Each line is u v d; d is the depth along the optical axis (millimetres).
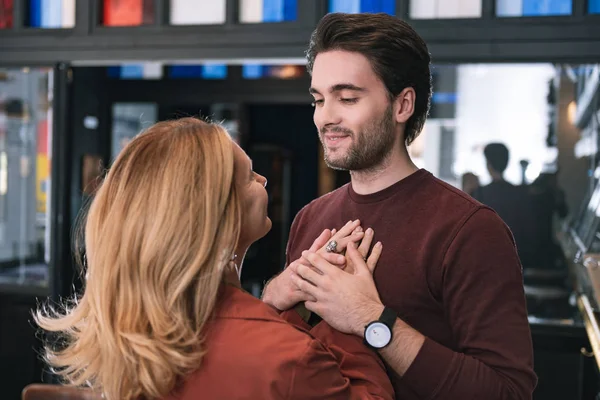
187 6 3037
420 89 1515
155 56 3043
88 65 3428
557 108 2906
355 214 1560
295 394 1097
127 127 4727
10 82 3316
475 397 1281
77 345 1198
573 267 2895
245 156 1287
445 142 3023
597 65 2695
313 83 1479
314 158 7039
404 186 1507
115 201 1165
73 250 3295
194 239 1131
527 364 1320
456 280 1368
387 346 1332
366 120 1439
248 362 1110
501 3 2725
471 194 3012
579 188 2898
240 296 1211
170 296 1118
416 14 2801
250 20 2977
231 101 5195
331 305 1378
